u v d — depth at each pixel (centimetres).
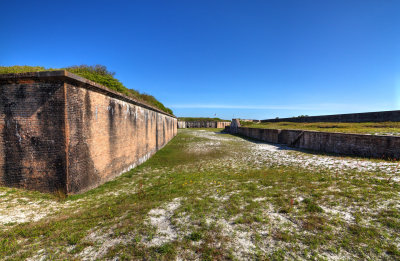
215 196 607
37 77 605
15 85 634
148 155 1438
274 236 376
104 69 1194
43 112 627
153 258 328
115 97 913
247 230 401
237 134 3562
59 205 577
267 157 1323
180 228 421
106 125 840
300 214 447
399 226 366
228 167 1078
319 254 319
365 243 334
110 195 678
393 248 315
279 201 521
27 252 354
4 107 641
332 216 427
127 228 425
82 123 688
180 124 5775
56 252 354
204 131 4481
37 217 499
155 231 412
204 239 376
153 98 2581
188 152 1672
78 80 643
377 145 1041
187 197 613
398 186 556
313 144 1532
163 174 979
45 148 634
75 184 659
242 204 529
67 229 432
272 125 3300
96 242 381
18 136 641
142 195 652
